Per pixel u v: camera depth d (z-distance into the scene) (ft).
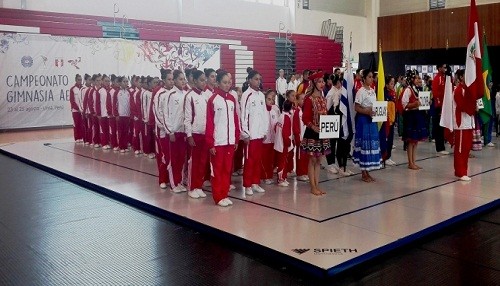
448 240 14.78
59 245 14.46
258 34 60.75
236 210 17.58
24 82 42.65
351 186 21.45
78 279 11.97
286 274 12.26
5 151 31.83
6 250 14.05
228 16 59.36
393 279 11.89
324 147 19.56
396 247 13.84
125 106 31.42
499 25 56.59
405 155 30.07
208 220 16.25
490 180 22.36
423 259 13.23
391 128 26.21
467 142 22.34
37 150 32.32
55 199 20.03
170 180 20.34
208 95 19.40
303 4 65.62
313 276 12.03
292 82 44.24
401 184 21.72
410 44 66.08
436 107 30.42
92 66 46.09
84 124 34.88
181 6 54.95
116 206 19.02
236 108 18.57
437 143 30.81
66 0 46.78
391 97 25.77
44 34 43.45
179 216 16.75
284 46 62.03
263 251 13.48
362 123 22.00
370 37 71.05
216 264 12.94
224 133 18.01
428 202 18.45
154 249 14.11
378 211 17.29
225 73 18.08
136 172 24.79
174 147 20.06
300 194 20.03
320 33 67.56
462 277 11.97
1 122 41.88
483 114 25.25
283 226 15.56
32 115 43.39
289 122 21.35
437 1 63.00
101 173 24.43
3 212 18.04
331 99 23.25
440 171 24.72
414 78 25.61
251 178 19.93
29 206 18.90
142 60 48.96
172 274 12.25
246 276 12.13
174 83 19.94
